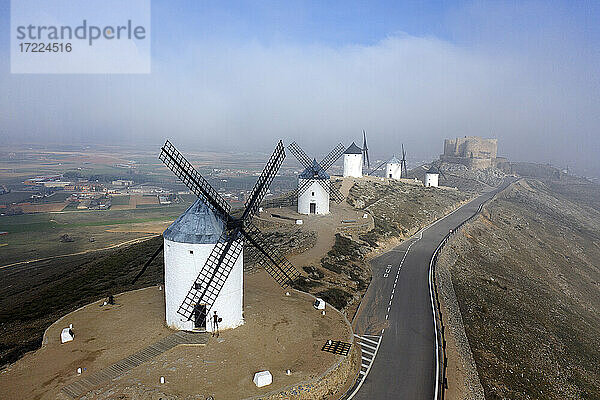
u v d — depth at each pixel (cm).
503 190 14325
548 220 11531
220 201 2738
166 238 2614
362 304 3850
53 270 6544
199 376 2180
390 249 5988
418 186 11462
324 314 3045
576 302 5988
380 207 8081
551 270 7331
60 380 2109
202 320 2653
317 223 6131
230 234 2661
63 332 2516
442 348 3028
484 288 5028
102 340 2534
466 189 14788
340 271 4478
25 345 2730
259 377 2106
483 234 8031
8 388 2036
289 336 2677
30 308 3806
